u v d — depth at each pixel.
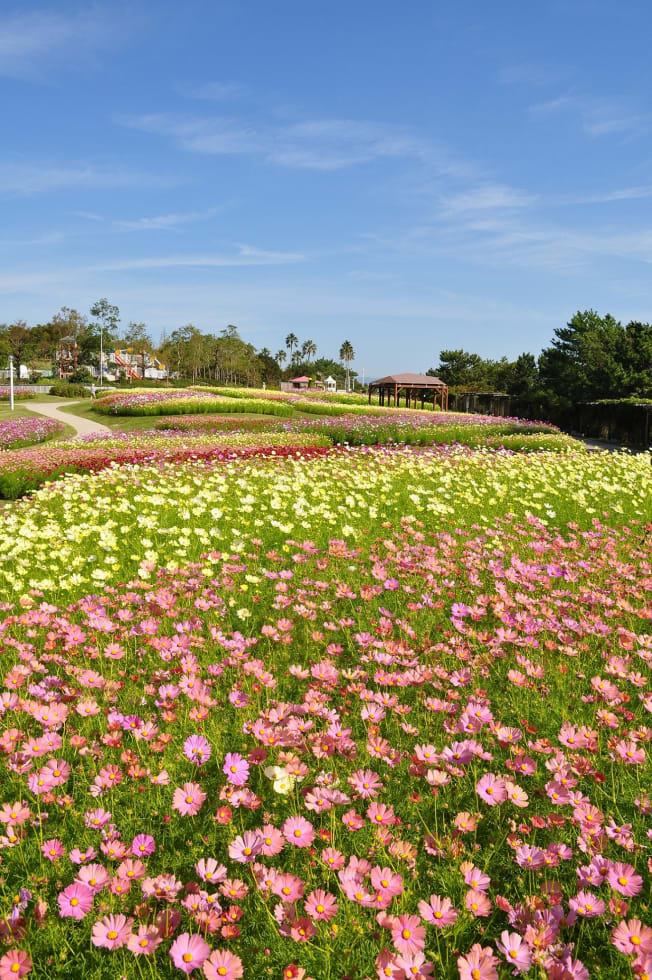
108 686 3.29
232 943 1.96
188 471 11.03
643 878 2.23
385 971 1.68
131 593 4.65
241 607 4.54
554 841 2.33
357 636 3.83
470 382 81.19
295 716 2.83
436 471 10.39
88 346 98.69
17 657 3.71
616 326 53.44
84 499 8.05
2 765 2.67
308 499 8.05
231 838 2.36
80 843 2.38
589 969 1.92
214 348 103.69
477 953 1.73
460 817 2.26
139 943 1.77
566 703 3.29
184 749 2.72
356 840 2.36
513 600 4.52
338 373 144.50
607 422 34.81
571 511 7.94
